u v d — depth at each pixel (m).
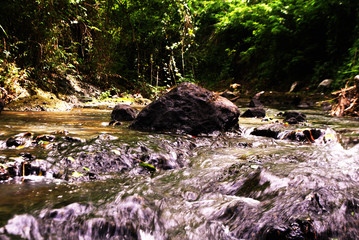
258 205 1.68
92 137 3.03
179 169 2.52
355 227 1.43
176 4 11.41
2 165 2.05
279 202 1.65
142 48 12.74
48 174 2.14
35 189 1.90
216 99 4.14
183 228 1.55
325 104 7.82
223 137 3.75
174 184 2.16
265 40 13.07
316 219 1.43
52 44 8.09
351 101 5.97
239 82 14.45
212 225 1.55
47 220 1.50
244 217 1.57
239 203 1.70
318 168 2.14
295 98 8.88
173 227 1.57
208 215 1.66
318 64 10.55
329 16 10.23
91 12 9.80
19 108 6.18
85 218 1.53
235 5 15.78
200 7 17.66
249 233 1.45
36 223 1.47
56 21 8.13
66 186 1.99
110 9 10.75
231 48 15.95
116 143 2.79
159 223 1.58
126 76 12.30
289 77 11.95
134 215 1.61
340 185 1.82
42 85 7.82
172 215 1.66
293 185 1.85
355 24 9.55
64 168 2.22
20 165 2.13
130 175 2.31
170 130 3.87
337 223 1.43
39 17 7.84
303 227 1.37
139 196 1.82
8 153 2.34
